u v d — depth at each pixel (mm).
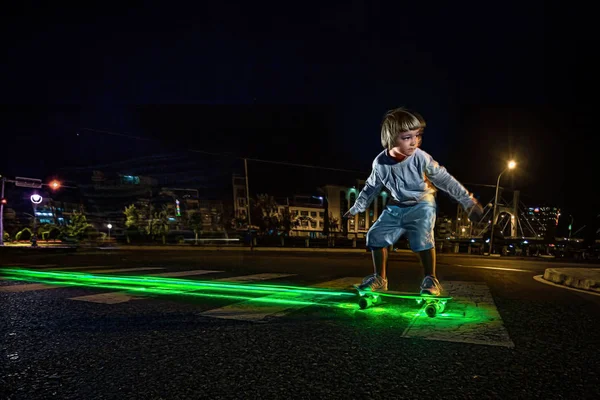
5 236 42406
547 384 2162
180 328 3303
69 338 3018
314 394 2008
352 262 11898
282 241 35875
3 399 1971
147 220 57625
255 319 3623
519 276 8750
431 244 3922
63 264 9961
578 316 4039
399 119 3760
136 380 2203
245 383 2154
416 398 1965
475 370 2355
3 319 3629
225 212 71000
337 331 3213
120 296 4875
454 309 4188
